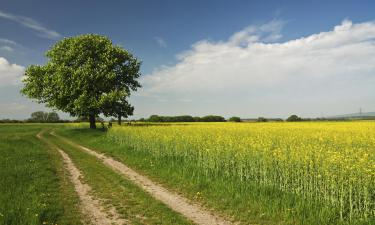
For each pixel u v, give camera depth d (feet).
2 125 282.77
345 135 76.74
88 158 75.15
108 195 42.06
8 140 101.04
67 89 144.77
